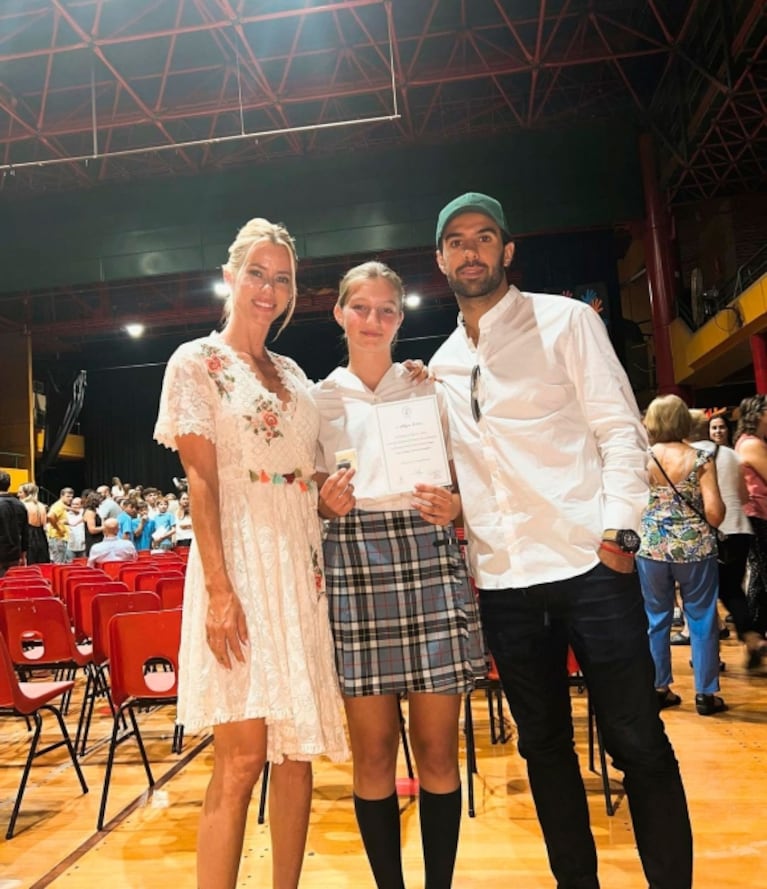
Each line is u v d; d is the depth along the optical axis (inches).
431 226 593.0
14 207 634.2
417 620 71.7
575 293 627.8
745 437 177.9
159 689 116.8
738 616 183.9
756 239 633.6
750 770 120.6
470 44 538.6
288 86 542.9
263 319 72.9
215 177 618.5
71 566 246.8
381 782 73.5
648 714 68.2
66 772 134.6
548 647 71.4
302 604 68.7
